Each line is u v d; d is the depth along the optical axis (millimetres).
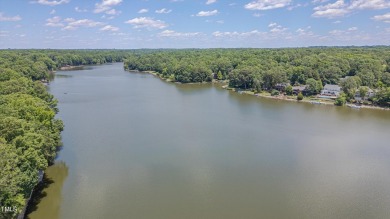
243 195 62281
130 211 56125
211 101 154750
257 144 90812
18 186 47344
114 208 56906
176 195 61812
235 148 87250
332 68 186500
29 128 63156
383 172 73125
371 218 55531
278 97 166625
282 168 74750
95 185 64875
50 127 76688
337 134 101812
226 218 54625
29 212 54812
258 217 55188
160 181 67188
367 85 172500
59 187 63844
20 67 195875
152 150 84375
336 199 61375
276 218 55031
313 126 111125
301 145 90625
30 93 112125
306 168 74875
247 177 69812
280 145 90312
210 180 68125
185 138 94812
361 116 127688
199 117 120938
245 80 190250
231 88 195500
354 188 65688
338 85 171125
